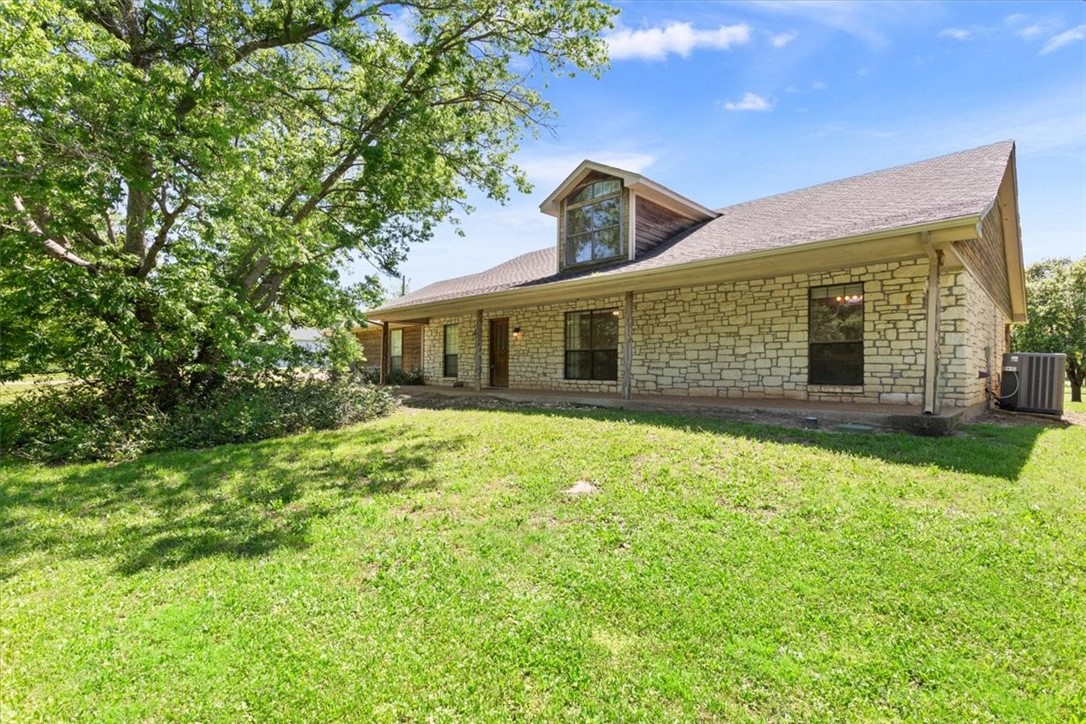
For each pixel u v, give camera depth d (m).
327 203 10.85
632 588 2.81
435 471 5.18
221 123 7.40
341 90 9.41
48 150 6.37
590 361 12.13
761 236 8.12
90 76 6.07
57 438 6.49
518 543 3.41
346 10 8.45
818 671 2.13
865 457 5.00
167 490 4.87
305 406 8.41
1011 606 2.54
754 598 2.67
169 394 8.16
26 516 4.20
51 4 5.63
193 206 7.89
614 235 10.90
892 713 1.91
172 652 2.36
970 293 7.78
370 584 2.96
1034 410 9.26
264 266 9.08
